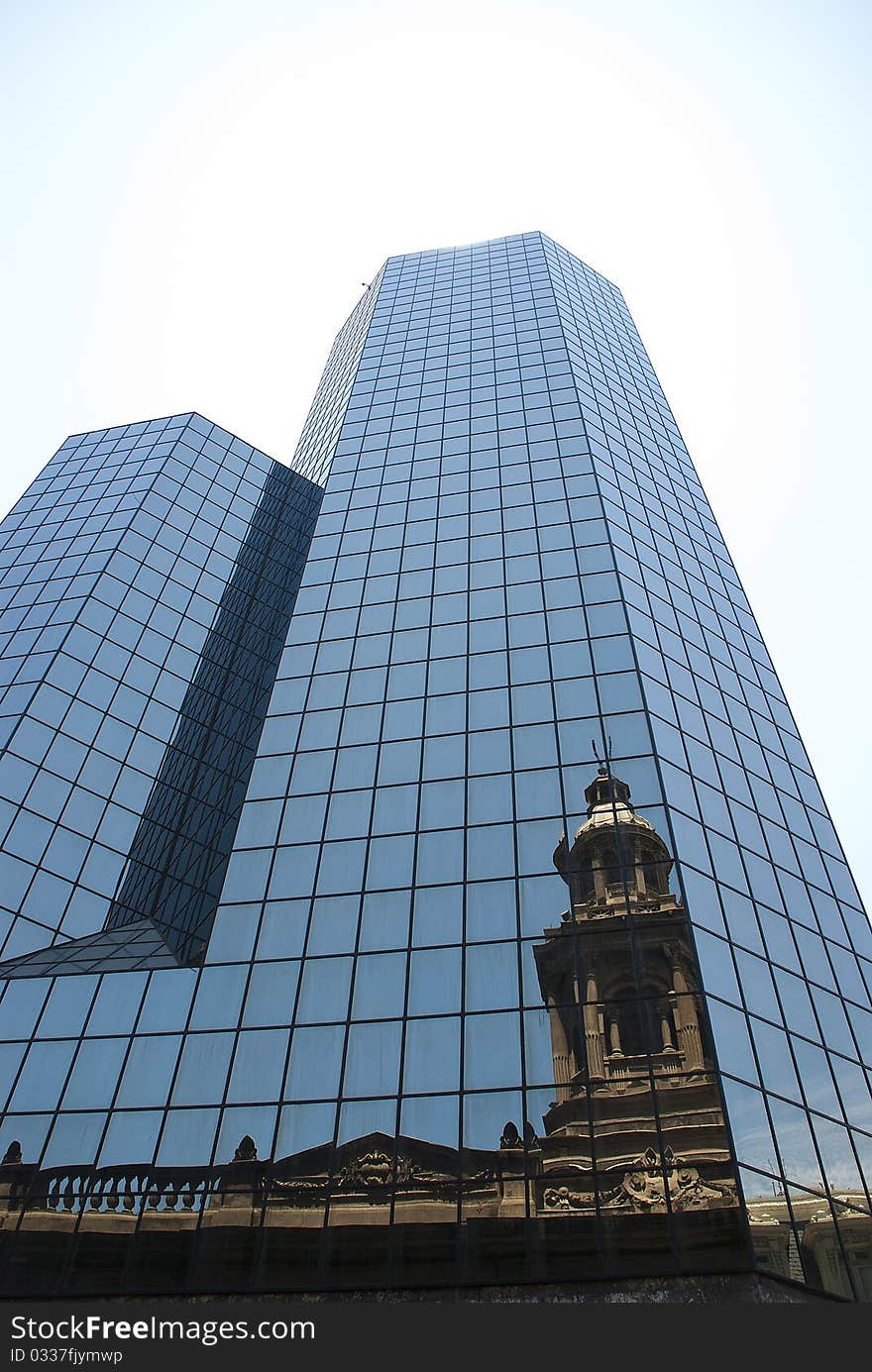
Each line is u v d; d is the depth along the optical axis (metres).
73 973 44.94
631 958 38.06
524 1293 30.12
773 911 43.47
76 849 58.56
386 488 70.12
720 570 69.94
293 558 90.12
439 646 55.16
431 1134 34.25
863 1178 33.41
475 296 100.81
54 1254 33.47
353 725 51.09
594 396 80.50
